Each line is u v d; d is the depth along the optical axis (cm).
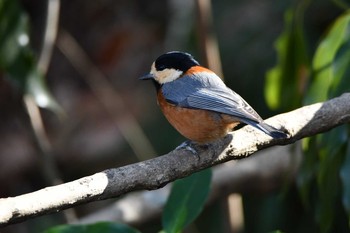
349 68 817
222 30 1332
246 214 1318
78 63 1535
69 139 1634
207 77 891
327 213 845
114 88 1653
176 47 1424
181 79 905
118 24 1706
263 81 1279
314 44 1290
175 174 697
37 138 1152
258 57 1293
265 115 1272
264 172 1140
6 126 1617
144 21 1697
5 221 588
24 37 959
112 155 1594
